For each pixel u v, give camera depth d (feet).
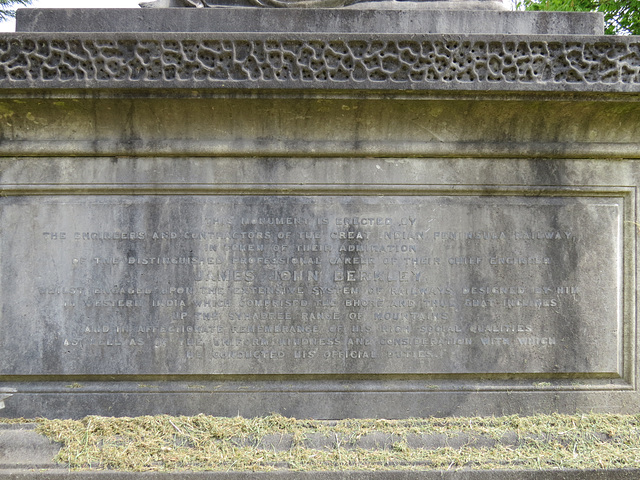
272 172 10.34
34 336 10.03
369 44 9.49
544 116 10.11
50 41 9.36
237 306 10.17
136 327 10.09
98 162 10.24
